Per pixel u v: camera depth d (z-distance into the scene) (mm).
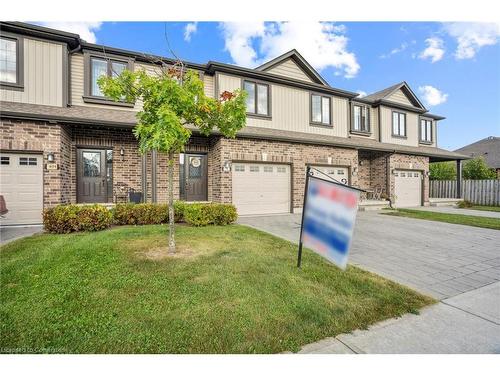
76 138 8656
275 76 11742
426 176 15945
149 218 7773
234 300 3109
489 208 14930
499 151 27594
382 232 7930
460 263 5039
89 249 4750
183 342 2395
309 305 3074
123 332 2486
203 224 7660
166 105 4246
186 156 10266
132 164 9414
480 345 2543
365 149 13406
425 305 3293
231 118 5051
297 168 11375
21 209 7430
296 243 6012
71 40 8633
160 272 3852
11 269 3820
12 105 7680
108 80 4465
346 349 2434
